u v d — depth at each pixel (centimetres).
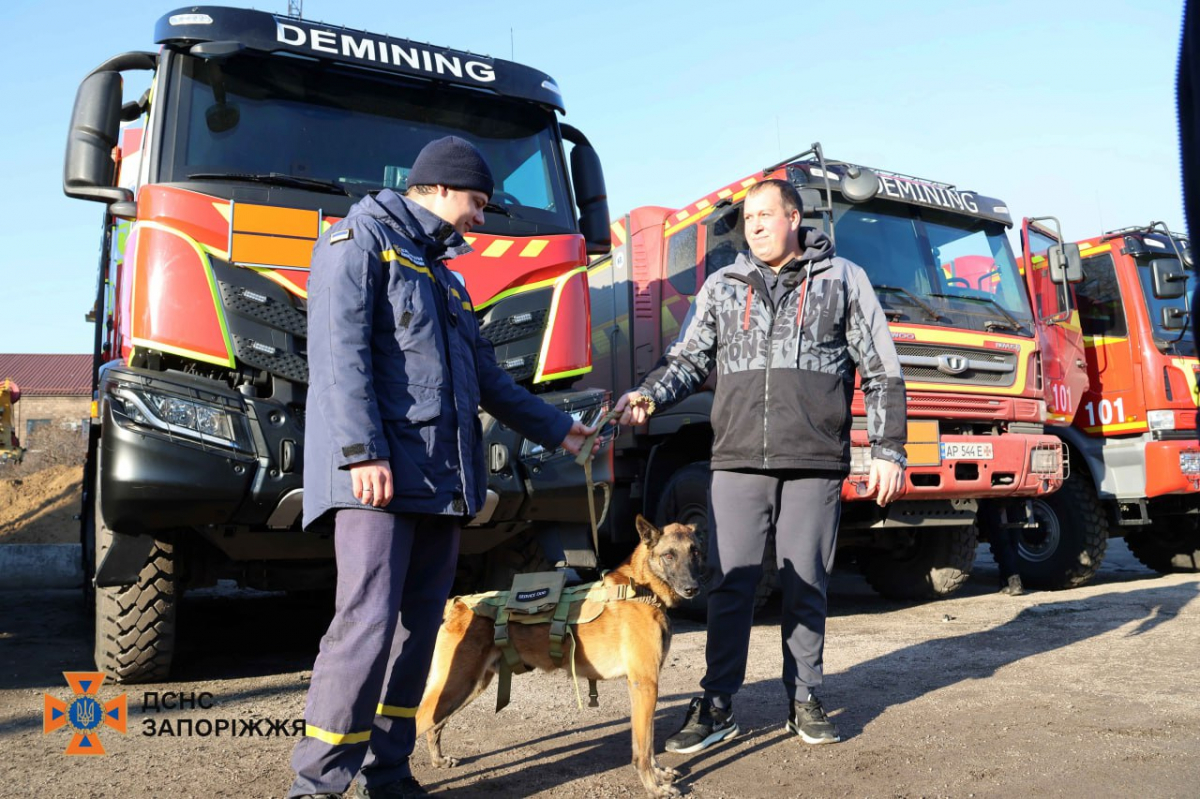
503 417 332
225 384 430
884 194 712
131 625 460
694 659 534
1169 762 323
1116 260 871
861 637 600
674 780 319
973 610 709
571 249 532
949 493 664
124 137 556
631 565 339
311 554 477
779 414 359
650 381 379
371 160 506
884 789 304
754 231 371
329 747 259
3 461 2511
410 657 291
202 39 479
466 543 514
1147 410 834
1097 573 1033
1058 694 426
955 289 729
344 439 258
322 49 505
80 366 4606
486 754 355
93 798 303
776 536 374
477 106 556
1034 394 730
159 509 410
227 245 438
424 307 282
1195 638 552
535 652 333
